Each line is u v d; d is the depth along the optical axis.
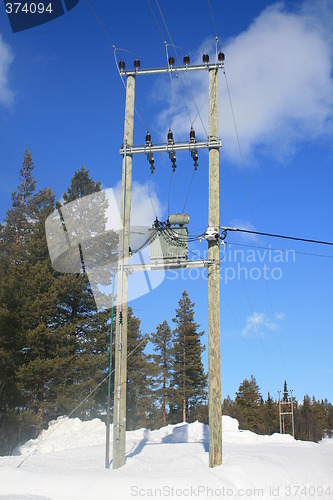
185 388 53.38
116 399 14.80
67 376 31.08
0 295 30.30
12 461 15.32
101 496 10.97
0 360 29.28
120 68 17.06
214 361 14.67
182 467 13.59
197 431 23.23
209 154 16.16
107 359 32.34
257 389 74.81
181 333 55.88
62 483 11.48
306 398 90.38
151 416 47.69
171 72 16.80
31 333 28.56
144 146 16.45
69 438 23.14
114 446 14.31
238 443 22.17
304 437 77.12
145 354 47.38
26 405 29.94
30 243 33.53
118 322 15.42
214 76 16.61
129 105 16.97
